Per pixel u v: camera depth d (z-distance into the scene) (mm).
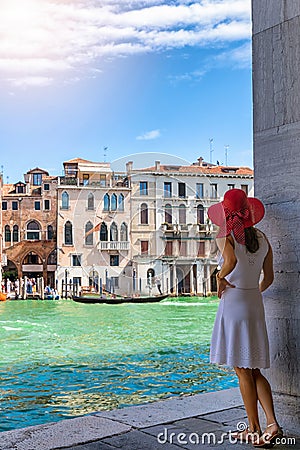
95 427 3730
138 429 3699
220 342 3469
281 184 3732
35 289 48906
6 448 3359
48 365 12383
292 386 3648
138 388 9359
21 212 56844
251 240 3473
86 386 9648
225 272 3441
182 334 19188
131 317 26969
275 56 3803
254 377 3531
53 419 7375
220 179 47594
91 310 31859
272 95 3811
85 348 15727
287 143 3707
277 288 3744
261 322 3457
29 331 21094
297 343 3623
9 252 56062
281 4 3768
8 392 9188
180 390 9148
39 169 58594
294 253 3645
